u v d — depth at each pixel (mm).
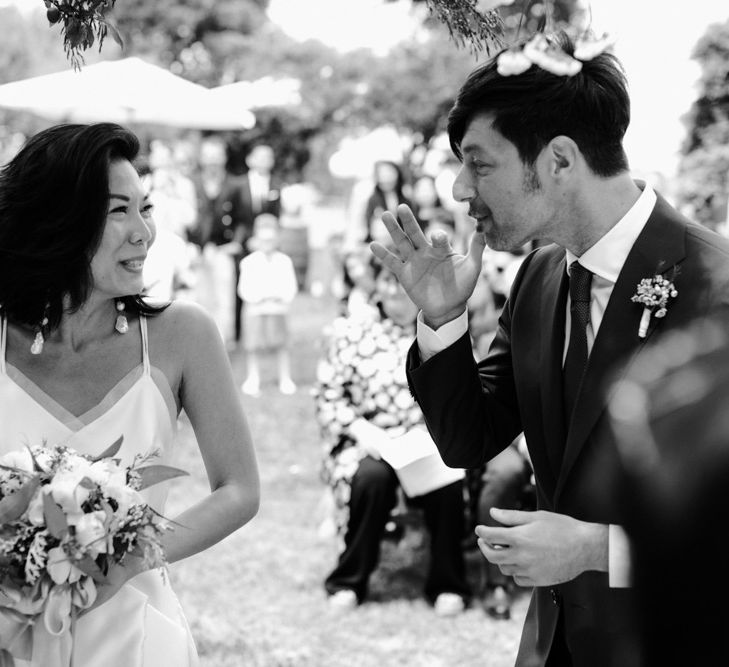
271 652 4383
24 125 20547
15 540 1968
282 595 5082
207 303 12977
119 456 2262
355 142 15688
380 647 4477
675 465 1877
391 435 4953
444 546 4918
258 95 11656
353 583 4945
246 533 6023
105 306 2312
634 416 1938
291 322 14594
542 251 2338
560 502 2035
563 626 2119
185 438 8266
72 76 9461
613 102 2023
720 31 8703
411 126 18422
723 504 1854
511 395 2373
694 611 1888
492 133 2047
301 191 16422
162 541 2238
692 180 9562
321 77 21266
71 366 2287
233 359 11875
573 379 2090
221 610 4855
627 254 2053
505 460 4941
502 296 5688
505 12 2271
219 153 12734
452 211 12406
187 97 9578
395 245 2238
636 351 1982
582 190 2047
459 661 4344
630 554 1907
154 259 8492
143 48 24625
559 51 1882
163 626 2238
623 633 1961
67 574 1983
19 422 2246
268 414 9172
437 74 18078
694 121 9453
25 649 2102
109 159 2205
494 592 4871
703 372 1886
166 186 10938
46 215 2189
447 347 2225
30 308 2246
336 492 5035
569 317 2162
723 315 1911
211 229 12148
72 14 2184
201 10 24578
